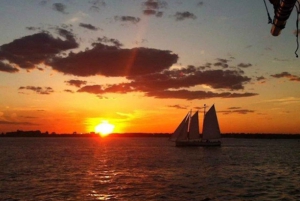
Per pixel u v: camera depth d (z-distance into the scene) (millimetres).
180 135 125500
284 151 132750
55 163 73875
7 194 35469
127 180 45812
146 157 92188
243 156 97125
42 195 34875
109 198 33375
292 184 42188
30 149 144125
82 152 120750
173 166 66062
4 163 73625
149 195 34719
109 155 102438
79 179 47031
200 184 41906
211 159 84562
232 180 45625
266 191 37062
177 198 33188
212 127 118250
